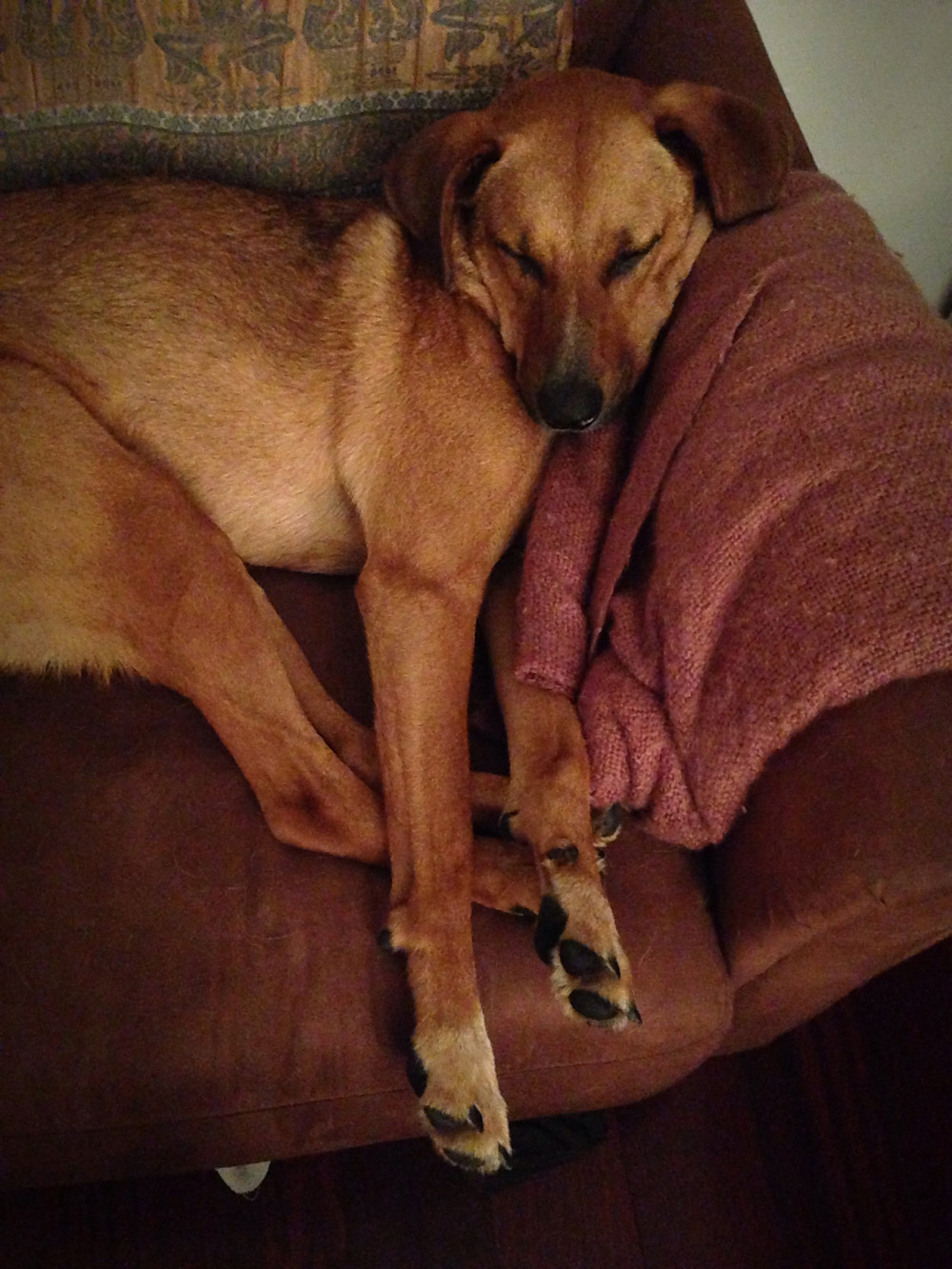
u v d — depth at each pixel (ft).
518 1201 4.76
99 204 4.67
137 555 4.20
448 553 4.25
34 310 4.47
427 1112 3.43
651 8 5.34
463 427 4.34
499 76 4.90
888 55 6.36
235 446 4.65
